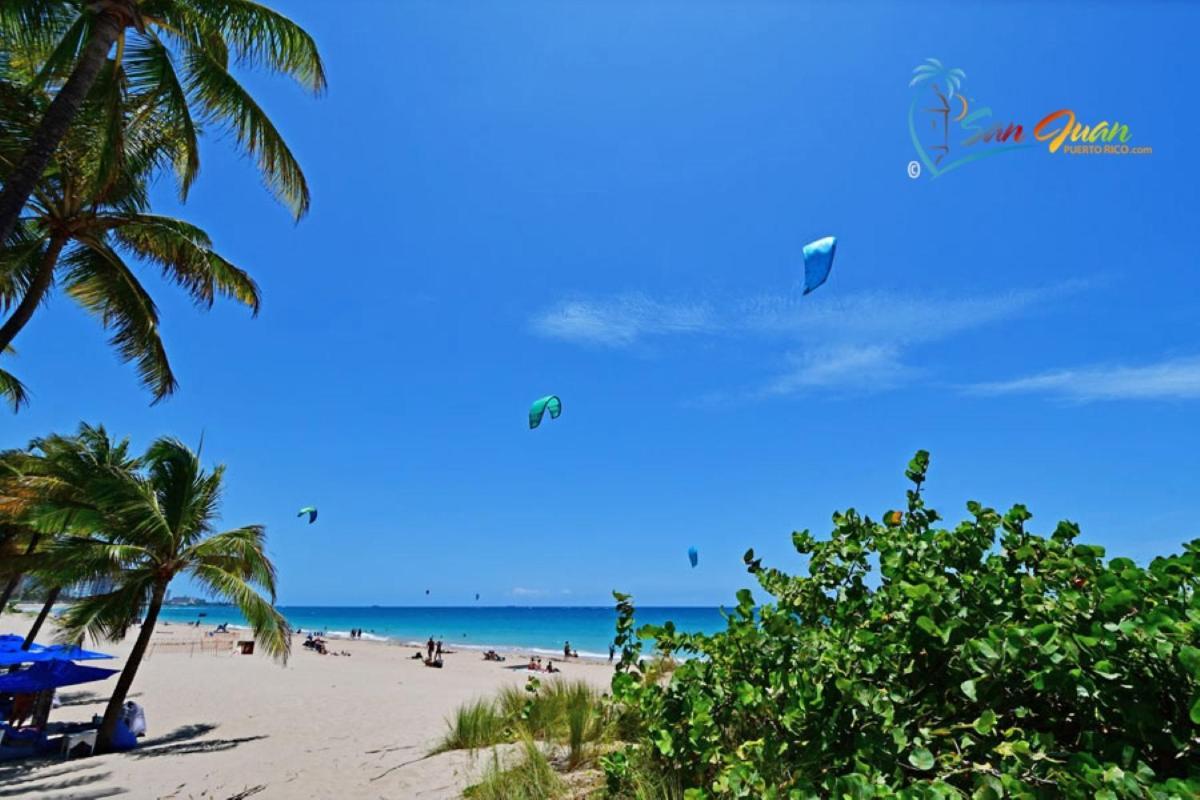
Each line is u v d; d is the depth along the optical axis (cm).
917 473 323
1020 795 157
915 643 218
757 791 221
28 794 752
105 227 909
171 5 785
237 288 1095
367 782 623
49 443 1669
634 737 497
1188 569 185
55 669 1080
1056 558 226
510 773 471
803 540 343
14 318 814
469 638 7394
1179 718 158
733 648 306
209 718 1401
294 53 848
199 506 1271
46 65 716
